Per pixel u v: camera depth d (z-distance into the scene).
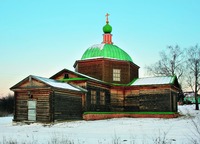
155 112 38.84
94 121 32.84
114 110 40.62
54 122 29.52
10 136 20.81
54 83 31.59
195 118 35.56
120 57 42.69
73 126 27.50
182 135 19.42
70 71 36.38
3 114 72.75
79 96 34.34
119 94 41.59
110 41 46.03
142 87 40.47
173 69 60.91
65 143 16.19
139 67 46.75
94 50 42.72
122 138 18.52
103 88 39.09
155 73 62.97
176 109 41.41
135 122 31.67
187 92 60.62
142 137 18.89
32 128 26.64
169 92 38.38
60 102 30.78
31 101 30.91
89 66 41.69
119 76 41.97
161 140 16.86
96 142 16.86
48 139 18.55
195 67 55.00
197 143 15.40
